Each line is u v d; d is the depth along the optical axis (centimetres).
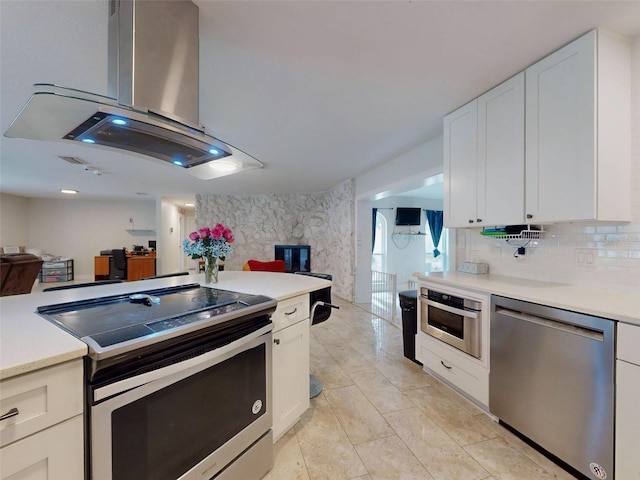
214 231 208
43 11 135
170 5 125
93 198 771
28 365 73
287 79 201
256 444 142
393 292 409
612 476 124
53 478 80
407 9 138
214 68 188
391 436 173
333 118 265
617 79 158
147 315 118
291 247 694
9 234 698
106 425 87
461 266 273
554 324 148
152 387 98
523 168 190
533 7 138
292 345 175
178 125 131
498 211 208
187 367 105
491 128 214
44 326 104
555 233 205
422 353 254
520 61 182
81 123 124
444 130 260
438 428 180
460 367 209
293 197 700
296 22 146
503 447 163
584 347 134
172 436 106
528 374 160
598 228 180
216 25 147
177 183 554
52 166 418
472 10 140
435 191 654
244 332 131
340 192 572
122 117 120
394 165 395
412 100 232
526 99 188
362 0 132
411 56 176
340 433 176
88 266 805
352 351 307
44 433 78
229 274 263
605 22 149
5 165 413
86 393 86
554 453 147
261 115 259
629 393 119
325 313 236
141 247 812
